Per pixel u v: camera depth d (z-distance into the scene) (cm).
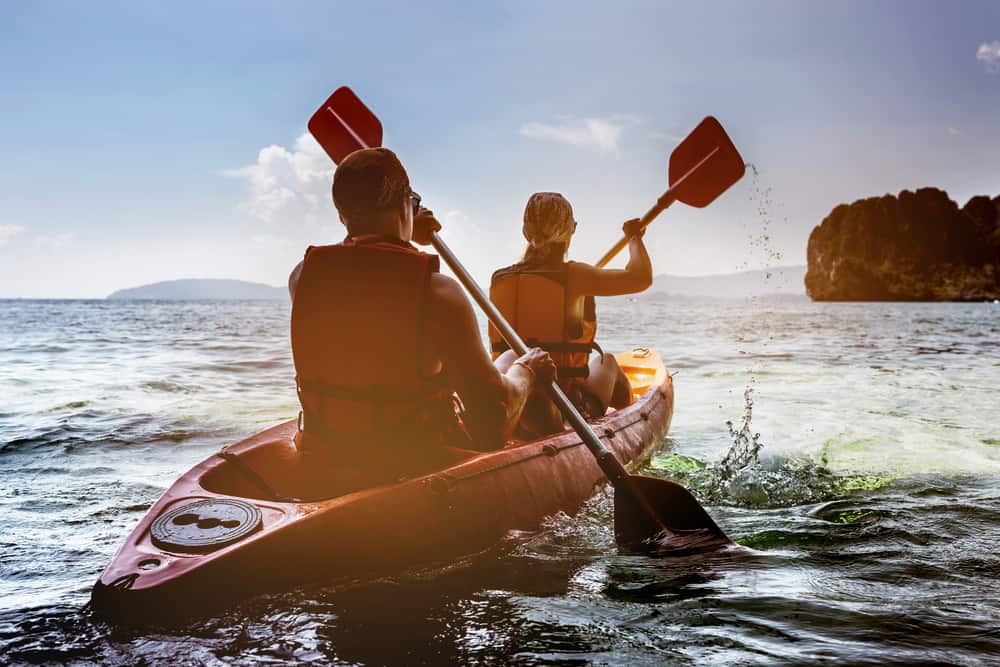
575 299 322
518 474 246
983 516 284
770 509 300
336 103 352
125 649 155
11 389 660
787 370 838
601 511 285
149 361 977
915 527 269
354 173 206
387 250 202
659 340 1374
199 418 513
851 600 192
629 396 408
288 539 182
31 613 178
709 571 216
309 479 221
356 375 204
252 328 2081
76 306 6881
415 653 155
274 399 615
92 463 375
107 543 245
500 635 166
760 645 162
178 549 176
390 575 195
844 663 153
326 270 205
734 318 2850
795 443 434
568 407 259
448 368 207
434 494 212
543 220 318
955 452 408
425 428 214
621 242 388
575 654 157
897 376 776
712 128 396
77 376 774
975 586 205
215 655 153
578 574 211
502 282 327
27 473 351
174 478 344
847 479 349
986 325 2342
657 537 246
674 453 408
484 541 221
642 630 170
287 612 174
